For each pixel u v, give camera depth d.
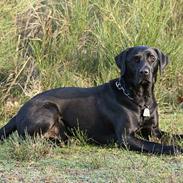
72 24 15.73
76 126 11.77
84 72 15.33
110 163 10.04
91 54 15.54
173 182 8.74
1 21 14.53
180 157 10.41
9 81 14.57
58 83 14.86
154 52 11.69
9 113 14.09
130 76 11.53
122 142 11.21
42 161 10.23
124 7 16.05
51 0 16.00
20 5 14.98
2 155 10.56
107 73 14.98
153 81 11.67
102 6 15.81
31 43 15.30
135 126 11.45
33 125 11.38
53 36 15.52
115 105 11.59
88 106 11.77
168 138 11.55
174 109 14.61
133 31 15.38
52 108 11.66
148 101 11.65
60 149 11.20
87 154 10.87
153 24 15.27
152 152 10.72
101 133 11.71
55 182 8.96
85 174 9.41
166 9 15.89
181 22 16.52
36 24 15.50
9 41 14.55
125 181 8.94
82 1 15.98
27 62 15.03
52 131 11.68
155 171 9.54
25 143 10.66
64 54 15.48
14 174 9.45
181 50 15.44
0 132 11.81
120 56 11.80
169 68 15.21
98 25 15.55
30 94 14.48
